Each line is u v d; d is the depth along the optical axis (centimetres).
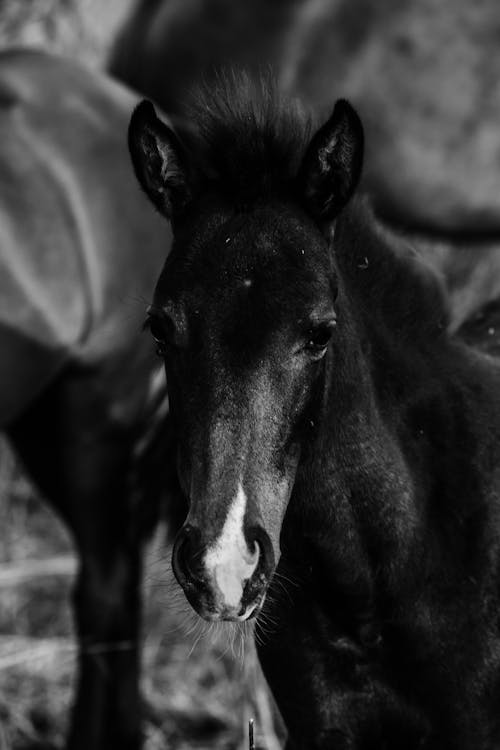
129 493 748
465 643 490
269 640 498
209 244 446
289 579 483
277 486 432
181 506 559
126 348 738
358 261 499
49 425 755
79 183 734
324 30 912
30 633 894
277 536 431
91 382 737
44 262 715
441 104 906
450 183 914
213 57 923
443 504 494
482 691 493
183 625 527
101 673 740
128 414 745
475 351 541
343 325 473
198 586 417
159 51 931
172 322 441
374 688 501
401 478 484
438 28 903
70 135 742
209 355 430
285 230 446
